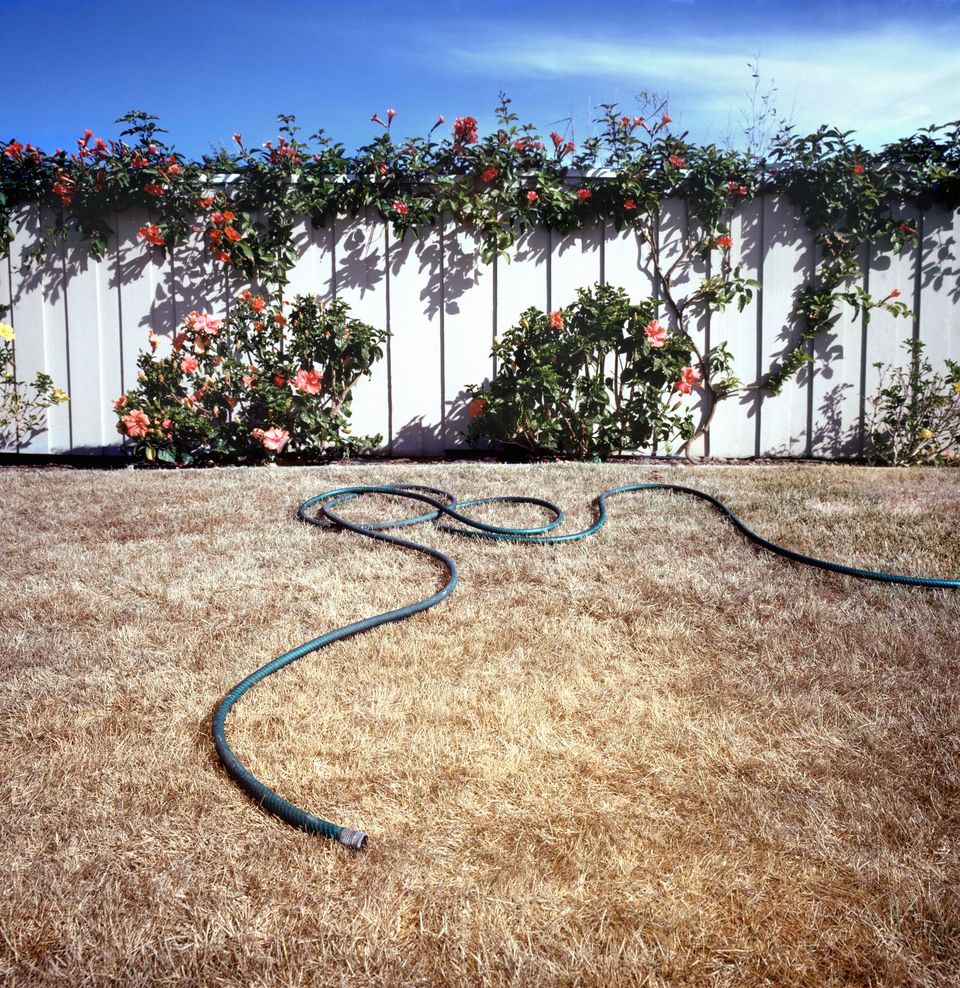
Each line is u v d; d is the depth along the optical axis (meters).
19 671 2.32
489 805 1.72
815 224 6.42
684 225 6.52
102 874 1.49
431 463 6.09
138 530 3.80
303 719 2.07
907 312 6.41
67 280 6.56
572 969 1.29
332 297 6.56
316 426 6.17
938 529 3.66
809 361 6.54
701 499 4.34
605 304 5.94
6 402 6.59
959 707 2.11
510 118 6.41
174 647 2.49
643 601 2.86
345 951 1.33
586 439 6.18
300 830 1.62
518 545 3.53
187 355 6.44
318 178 6.34
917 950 1.33
